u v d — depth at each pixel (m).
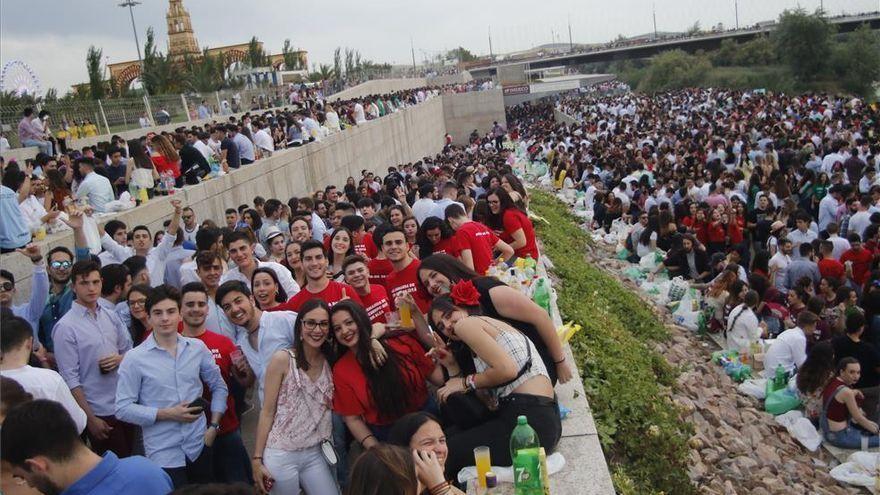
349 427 5.41
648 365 9.82
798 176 20.41
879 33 82.12
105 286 6.36
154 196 13.13
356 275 6.56
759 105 40.97
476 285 5.84
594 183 22.88
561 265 13.14
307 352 5.22
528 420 5.21
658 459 7.14
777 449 8.95
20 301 8.64
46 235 9.83
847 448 8.87
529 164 33.09
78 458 3.54
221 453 5.91
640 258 17.06
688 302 13.48
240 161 17.61
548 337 5.83
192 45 68.94
